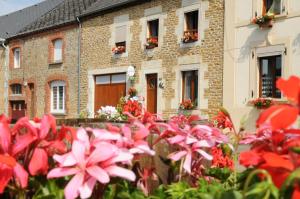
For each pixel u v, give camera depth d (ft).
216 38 59.26
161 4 67.05
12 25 108.99
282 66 52.70
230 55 57.57
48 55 88.38
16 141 4.35
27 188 4.31
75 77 82.07
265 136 4.91
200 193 4.54
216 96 58.80
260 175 3.33
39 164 4.13
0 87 101.71
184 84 64.03
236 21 57.16
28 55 94.58
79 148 3.99
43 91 89.81
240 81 56.49
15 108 99.60
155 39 68.18
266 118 3.01
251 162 3.59
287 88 3.05
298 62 51.26
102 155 3.92
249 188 3.33
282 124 2.95
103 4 78.84
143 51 69.72
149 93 69.36
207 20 60.39
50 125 4.46
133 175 3.91
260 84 55.26
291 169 3.08
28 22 104.94
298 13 51.47
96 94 78.54
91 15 79.05
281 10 53.06
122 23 73.56
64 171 3.87
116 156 3.98
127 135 4.72
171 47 65.26
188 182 5.65
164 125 5.50
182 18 63.87
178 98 63.72
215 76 59.06
